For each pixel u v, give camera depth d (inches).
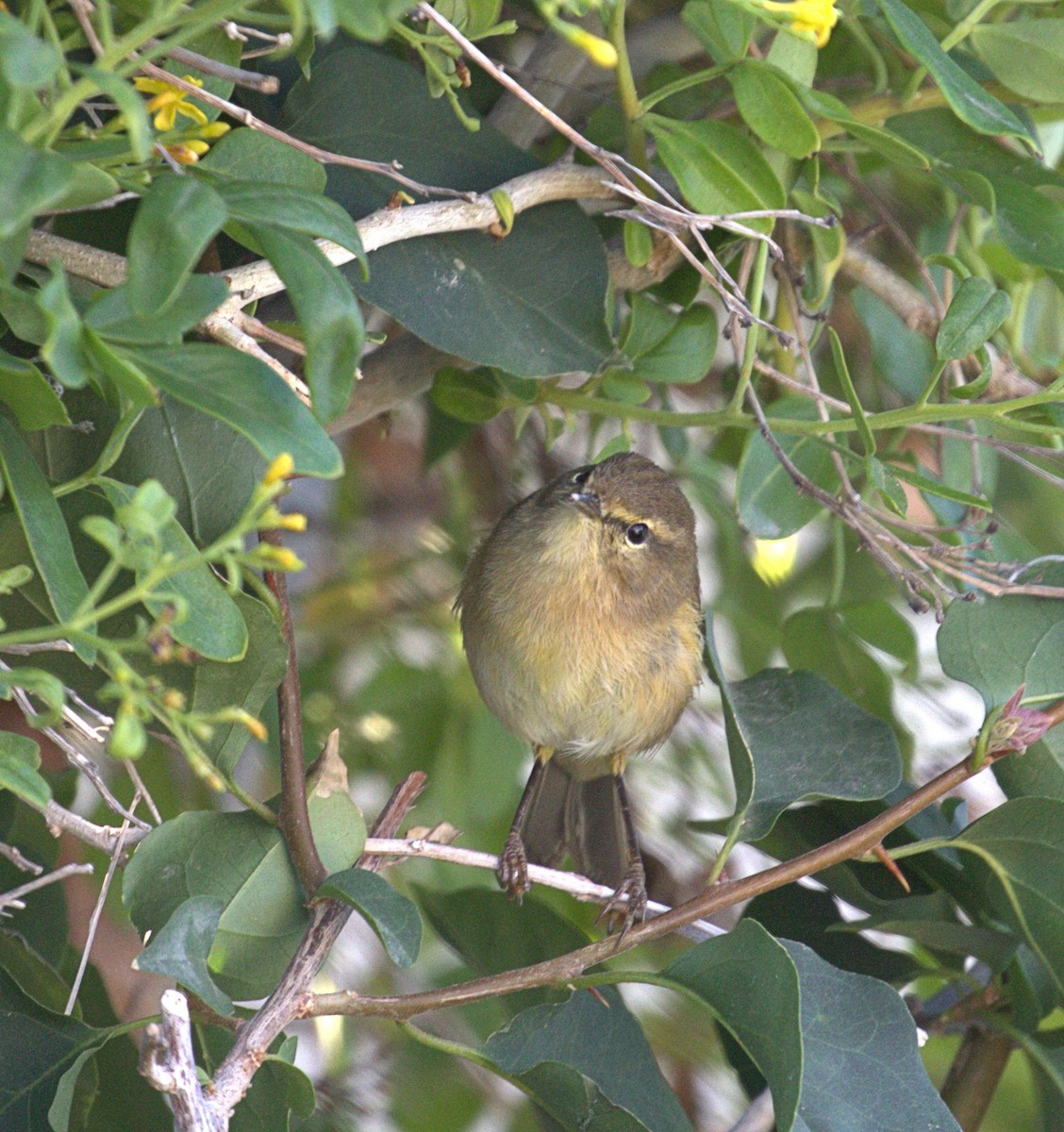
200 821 217.9
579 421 424.2
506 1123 369.7
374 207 235.6
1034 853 233.0
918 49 222.5
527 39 347.9
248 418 142.5
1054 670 247.0
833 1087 209.2
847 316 370.9
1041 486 358.0
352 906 207.6
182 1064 170.4
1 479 161.2
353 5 131.6
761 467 287.9
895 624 325.7
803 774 249.6
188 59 168.7
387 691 385.1
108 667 173.0
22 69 117.6
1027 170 265.4
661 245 268.7
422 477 405.1
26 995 203.6
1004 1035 271.4
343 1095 355.6
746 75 237.6
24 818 292.2
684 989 203.2
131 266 131.9
